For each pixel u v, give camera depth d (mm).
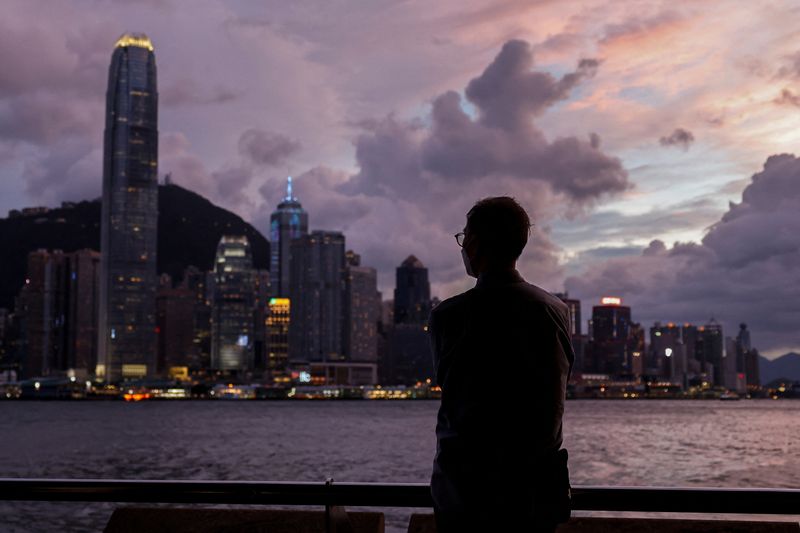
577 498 3389
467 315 3180
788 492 3270
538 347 3096
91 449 91250
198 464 72312
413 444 96188
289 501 3512
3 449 90688
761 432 121938
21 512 31641
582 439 105688
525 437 3014
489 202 3338
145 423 161000
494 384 3057
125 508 4035
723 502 3301
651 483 56594
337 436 114312
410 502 3447
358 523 3830
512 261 3322
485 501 2973
